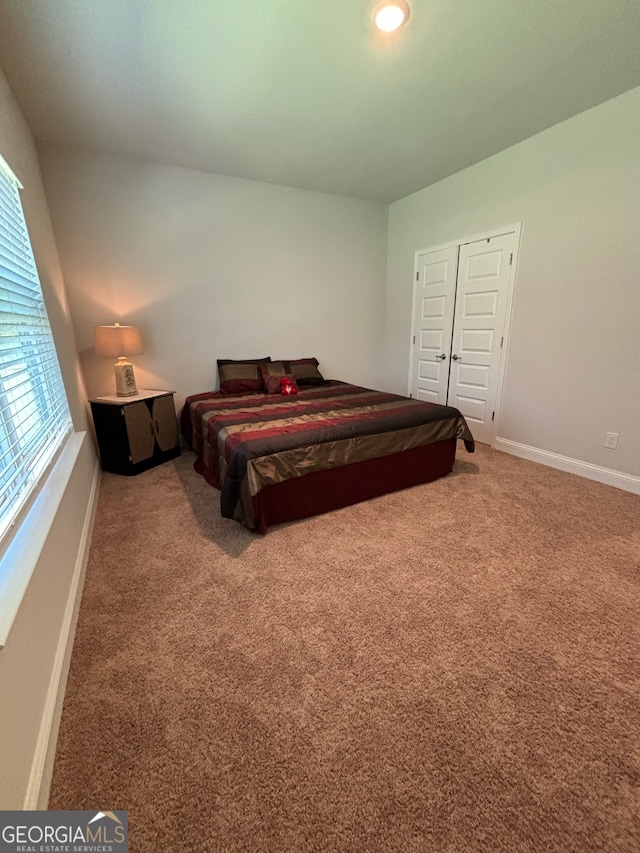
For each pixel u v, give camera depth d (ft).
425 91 7.41
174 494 8.64
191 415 10.85
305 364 13.43
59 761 3.34
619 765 3.28
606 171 8.20
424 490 8.79
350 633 4.71
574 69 6.88
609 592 5.37
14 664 2.93
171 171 10.71
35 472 5.17
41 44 5.88
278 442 7.01
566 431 9.81
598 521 7.29
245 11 5.41
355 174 11.57
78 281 10.07
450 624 4.84
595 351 8.96
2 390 4.27
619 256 8.26
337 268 14.16
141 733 3.57
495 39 6.07
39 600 3.67
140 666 4.27
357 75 6.87
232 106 7.77
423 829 2.89
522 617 4.94
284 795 3.11
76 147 9.44
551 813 2.97
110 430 9.57
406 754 3.39
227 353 12.64
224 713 3.76
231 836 2.86
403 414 8.73
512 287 10.57
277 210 12.57
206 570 5.95
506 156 10.11
